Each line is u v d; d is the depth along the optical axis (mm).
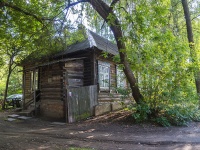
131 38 8359
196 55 10656
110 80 15469
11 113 16609
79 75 13703
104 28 11148
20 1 10852
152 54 9977
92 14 11008
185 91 10320
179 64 10148
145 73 10297
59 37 11906
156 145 6582
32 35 12094
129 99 12586
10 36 14078
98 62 14086
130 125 9945
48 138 7867
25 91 18109
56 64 13664
